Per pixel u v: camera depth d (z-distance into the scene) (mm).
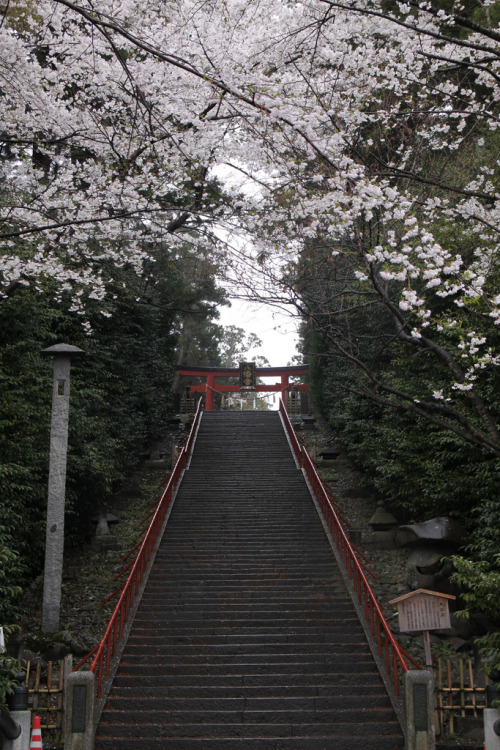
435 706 6211
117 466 14562
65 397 9273
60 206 8523
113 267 12016
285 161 7363
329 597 9234
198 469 16281
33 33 8453
